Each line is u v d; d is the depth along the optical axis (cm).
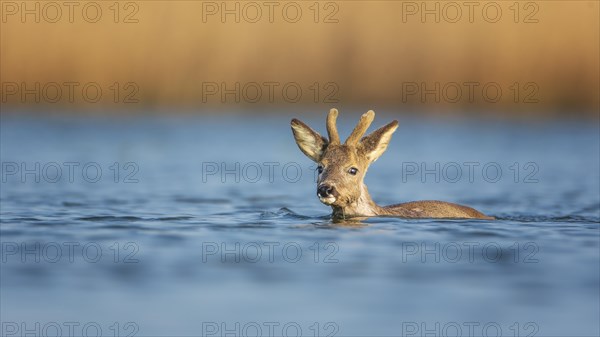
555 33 6888
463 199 3416
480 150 5278
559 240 2216
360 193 2491
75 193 3388
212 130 6388
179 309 1638
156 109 7138
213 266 1930
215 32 7200
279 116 7244
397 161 4800
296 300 1691
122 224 2453
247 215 2706
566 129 6444
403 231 2309
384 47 7138
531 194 3578
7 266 1917
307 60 7200
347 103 7156
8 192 3381
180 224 2464
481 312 1622
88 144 5466
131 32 7138
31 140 5641
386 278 1842
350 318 1584
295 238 2212
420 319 1576
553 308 1641
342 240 2188
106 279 1823
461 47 7012
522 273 1877
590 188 3775
